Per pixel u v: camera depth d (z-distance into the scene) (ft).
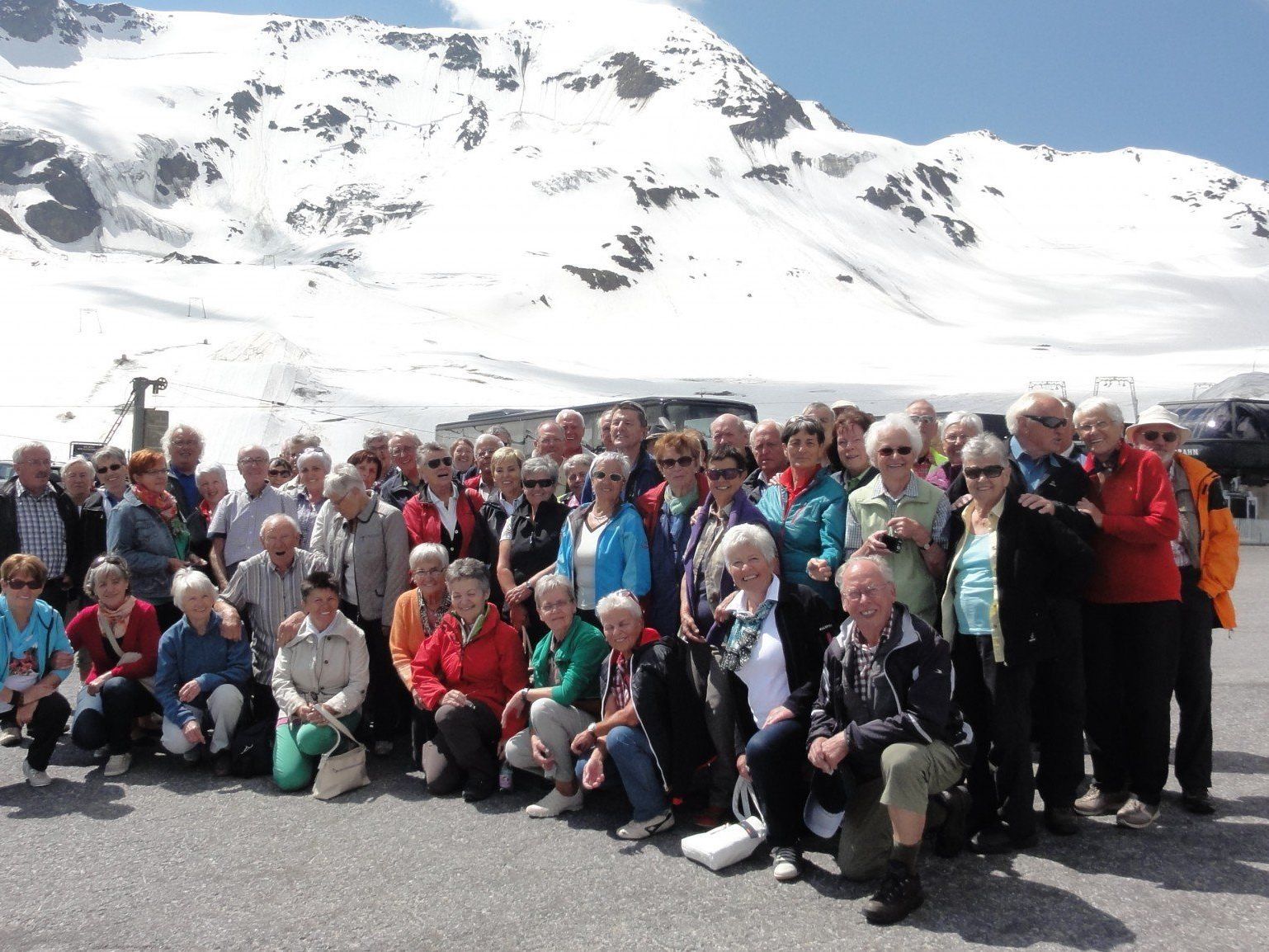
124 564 22.70
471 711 19.72
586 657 19.13
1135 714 17.37
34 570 20.61
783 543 19.25
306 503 26.91
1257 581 55.06
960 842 16.31
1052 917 14.11
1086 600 18.06
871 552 17.25
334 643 21.11
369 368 329.93
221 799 20.02
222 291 626.64
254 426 193.98
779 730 16.29
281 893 15.31
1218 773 20.10
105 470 27.27
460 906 14.80
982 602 16.55
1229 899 14.48
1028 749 16.40
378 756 22.95
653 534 21.02
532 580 21.39
